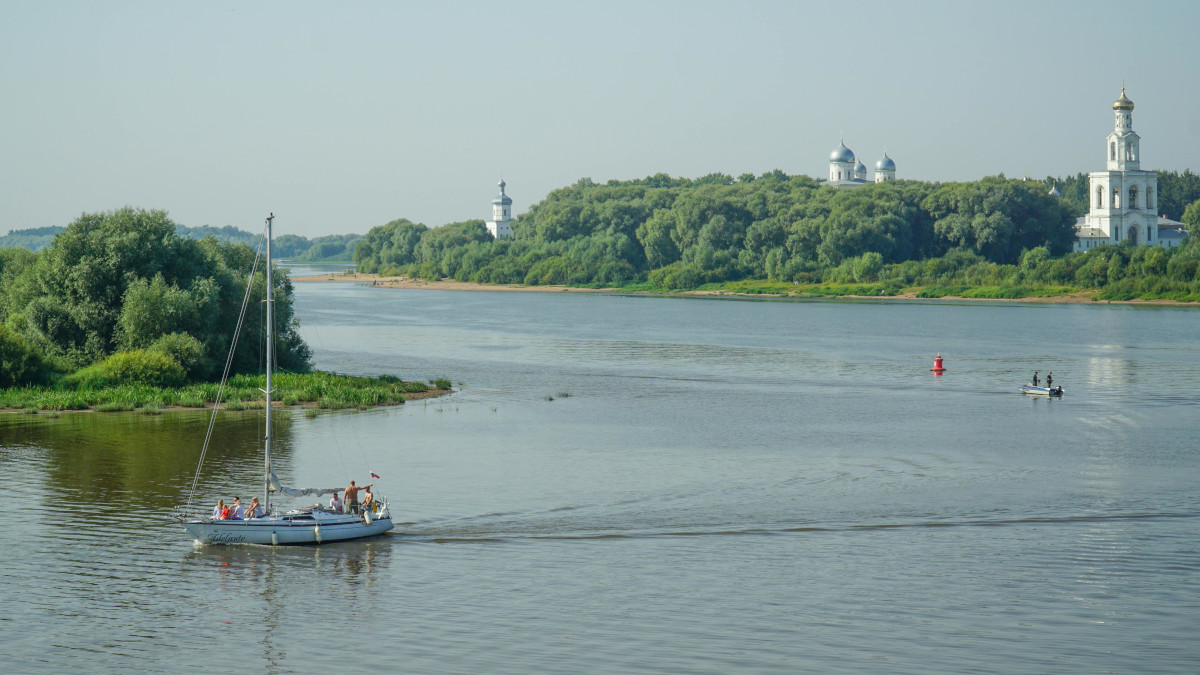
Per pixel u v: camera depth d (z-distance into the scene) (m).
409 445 76.31
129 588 47.06
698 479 65.56
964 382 111.75
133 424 84.00
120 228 106.38
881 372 120.25
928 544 52.47
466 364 127.62
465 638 41.81
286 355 111.62
